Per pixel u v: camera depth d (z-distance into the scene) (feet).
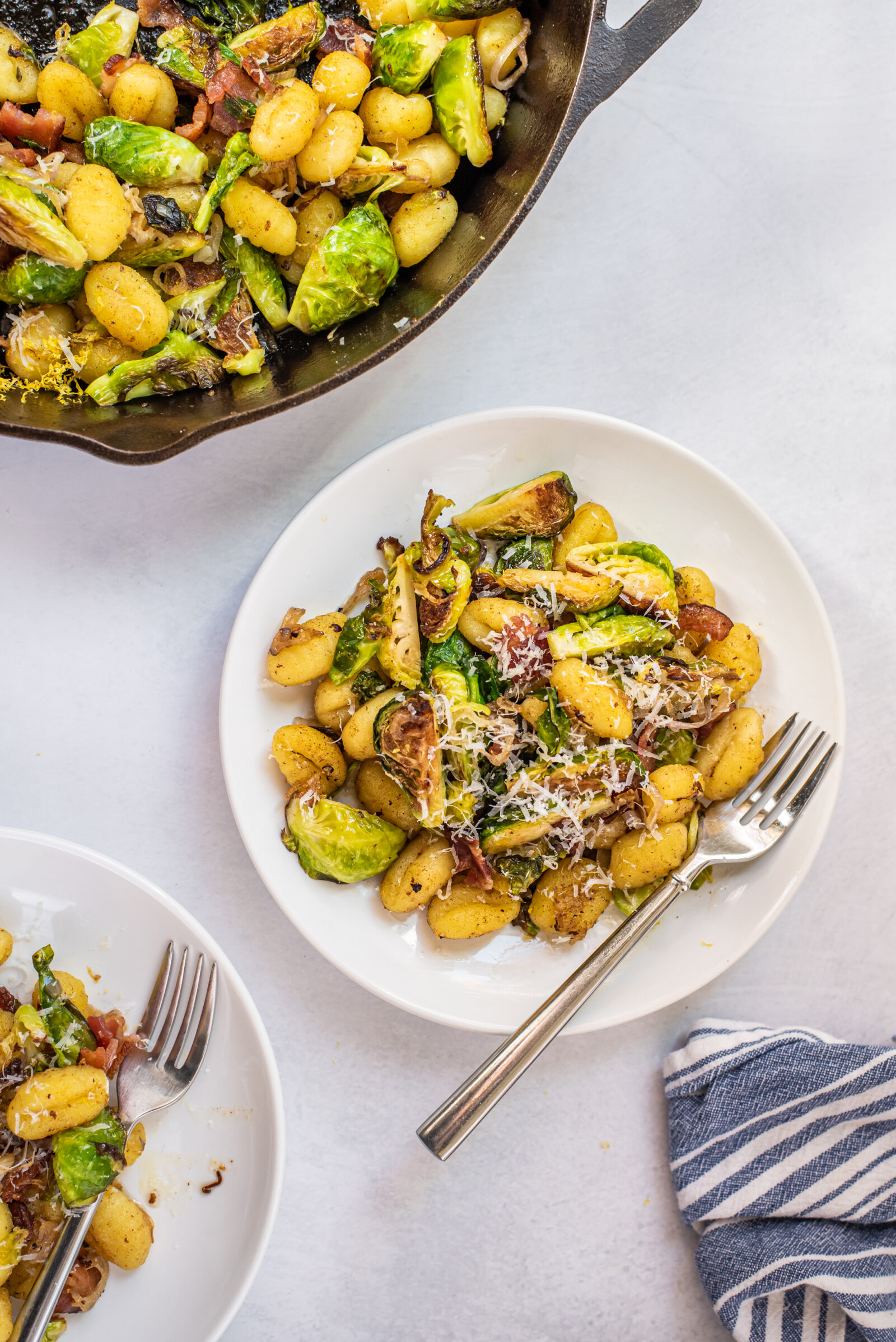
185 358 1.94
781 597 2.10
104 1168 1.89
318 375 1.93
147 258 1.94
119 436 1.89
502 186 1.97
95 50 1.90
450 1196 2.13
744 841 2.05
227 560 2.10
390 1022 2.12
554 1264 2.14
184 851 2.10
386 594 2.01
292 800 1.99
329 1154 2.11
